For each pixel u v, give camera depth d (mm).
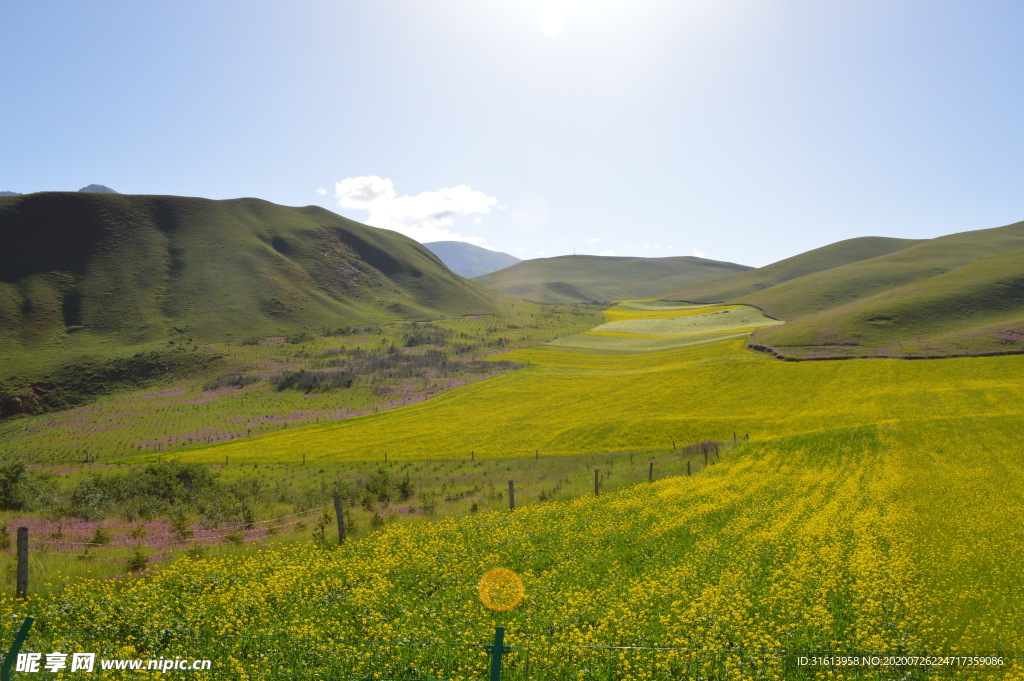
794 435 45375
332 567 16531
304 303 191000
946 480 29922
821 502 26297
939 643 11617
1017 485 28344
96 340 151125
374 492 33469
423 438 64438
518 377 100625
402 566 16844
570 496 30969
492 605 13602
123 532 22516
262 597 13516
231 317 171000
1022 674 10164
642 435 57031
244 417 91500
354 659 10297
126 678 9250
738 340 112688
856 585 14727
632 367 104938
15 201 199750
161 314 168750
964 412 55375
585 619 12773
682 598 14031
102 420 93938
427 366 120875
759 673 10320
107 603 12383
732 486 31062
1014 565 16406
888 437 41188
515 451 55375
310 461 56156
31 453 73125
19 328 152500
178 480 35406
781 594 14109
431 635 11383
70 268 181875
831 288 171625
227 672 9695
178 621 11719
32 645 10164
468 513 27188
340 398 101625
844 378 76250
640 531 21375
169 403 104125
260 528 23766
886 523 21578
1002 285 113438
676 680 10195
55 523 24094
